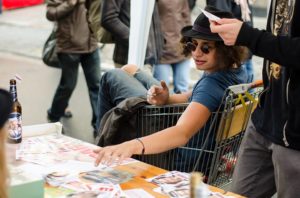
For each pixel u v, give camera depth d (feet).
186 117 8.73
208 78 9.16
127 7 15.70
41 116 19.81
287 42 6.98
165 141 8.30
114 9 15.48
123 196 7.07
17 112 8.58
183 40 9.68
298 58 6.91
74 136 18.01
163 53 17.04
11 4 49.08
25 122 19.03
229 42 7.45
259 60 21.48
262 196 8.60
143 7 13.66
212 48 9.16
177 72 17.88
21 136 8.86
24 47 33.91
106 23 15.55
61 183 7.46
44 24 42.37
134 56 14.02
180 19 17.22
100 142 10.69
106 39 16.74
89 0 17.10
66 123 19.36
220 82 9.11
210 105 8.86
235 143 9.75
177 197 7.10
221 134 9.09
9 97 5.14
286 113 7.48
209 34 9.04
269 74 7.94
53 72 27.35
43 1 52.06
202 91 8.97
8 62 29.60
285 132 7.51
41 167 8.04
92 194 7.10
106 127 10.59
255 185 8.52
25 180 6.34
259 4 32.09
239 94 8.95
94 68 17.84
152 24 15.90
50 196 7.02
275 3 7.76
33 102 21.68
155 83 12.38
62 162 8.35
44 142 9.34
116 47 16.30
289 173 7.63
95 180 7.62
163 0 16.72
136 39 13.91
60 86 18.01
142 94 11.41
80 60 17.92
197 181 4.31
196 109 8.79
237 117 9.26
